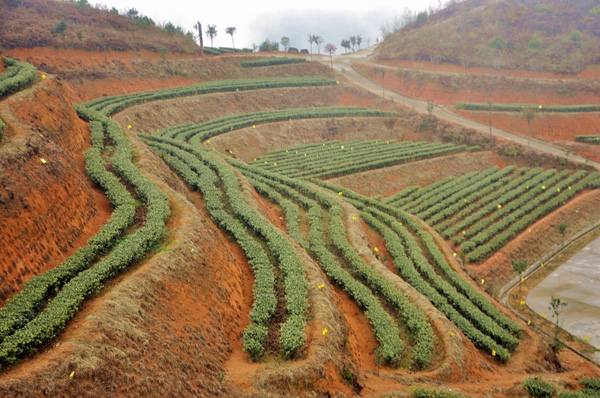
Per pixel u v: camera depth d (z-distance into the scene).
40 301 16.81
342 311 25.47
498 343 29.53
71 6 86.56
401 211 48.72
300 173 57.50
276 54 114.56
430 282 35.69
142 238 21.62
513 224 49.25
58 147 25.48
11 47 64.38
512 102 80.94
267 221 33.03
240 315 22.05
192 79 84.88
